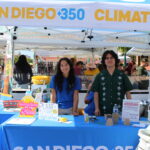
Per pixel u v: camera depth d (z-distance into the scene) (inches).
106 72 129.9
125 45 287.1
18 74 245.3
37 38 270.5
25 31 259.8
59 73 137.5
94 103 135.9
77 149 103.7
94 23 97.3
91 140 103.5
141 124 111.6
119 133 103.3
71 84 136.2
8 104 150.7
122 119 118.1
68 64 135.9
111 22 97.7
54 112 115.5
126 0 103.8
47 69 645.3
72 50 456.1
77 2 97.7
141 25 98.3
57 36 271.9
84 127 103.3
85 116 115.9
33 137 103.2
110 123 107.4
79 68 336.5
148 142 91.4
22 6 97.3
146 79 292.2
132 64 418.0
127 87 130.0
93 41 281.6
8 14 97.6
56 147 103.5
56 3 97.7
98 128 103.3
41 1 98.1
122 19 97.8
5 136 103.0
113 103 128.3
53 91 138.9
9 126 102.9
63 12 97.6
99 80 130.7
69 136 103.3
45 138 103.3
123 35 261.9
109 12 97.3
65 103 136.8
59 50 472.1
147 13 98.3
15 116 125.8
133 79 296.2
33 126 103.2
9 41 225.9
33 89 174.6
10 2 97.5
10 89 212.4
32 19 97.6
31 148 103.5
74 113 133.2
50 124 107.0
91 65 332.2
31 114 124.6
